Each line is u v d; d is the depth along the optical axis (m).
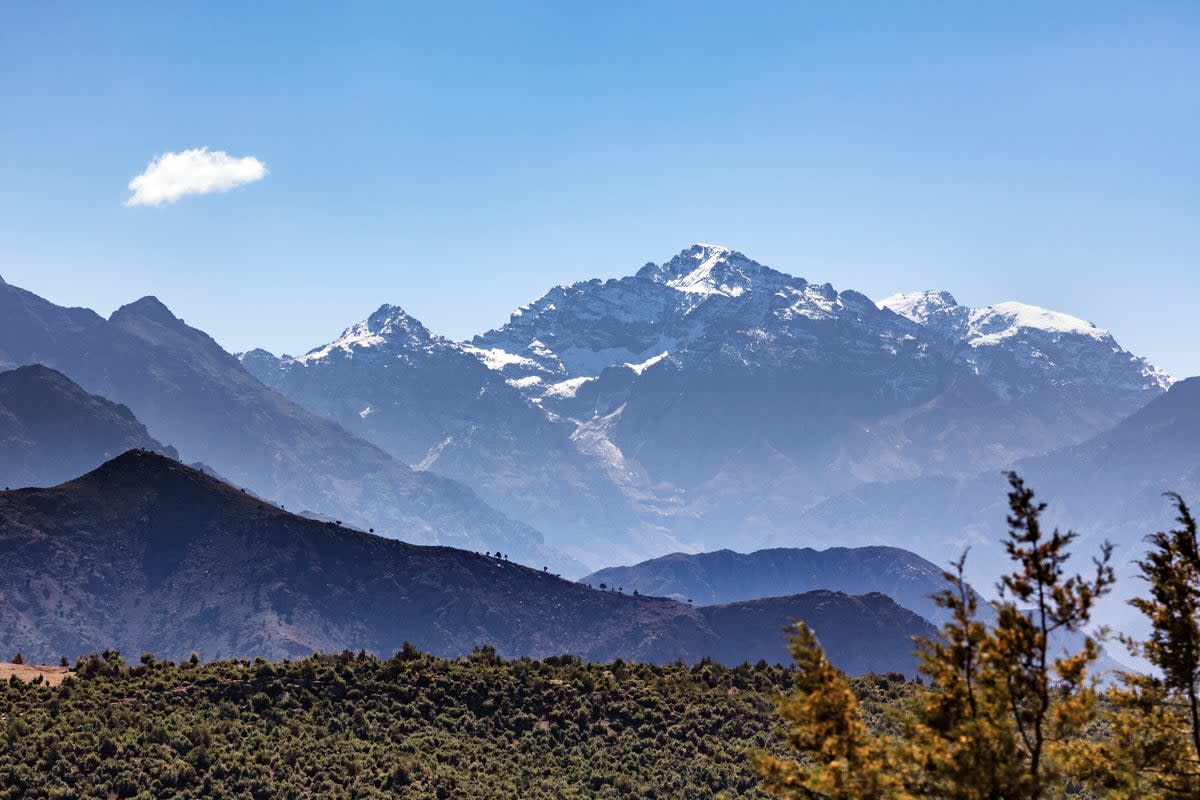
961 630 31.30
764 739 83.94
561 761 82.44
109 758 72.88
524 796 75.31
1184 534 34.09
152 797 69.94
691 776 78.69
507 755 83.00
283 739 80.06
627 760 81.88
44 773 70.19
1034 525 30.78
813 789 31.11
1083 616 30.44
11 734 73.75
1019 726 30.64
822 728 31.47
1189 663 33.59
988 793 29.62
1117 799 32.19
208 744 76.94
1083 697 30.38
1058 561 30.56
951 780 29.84
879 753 31.11
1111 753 32.84
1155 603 34.38
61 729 75.44
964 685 31.06
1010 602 30.80
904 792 30.38
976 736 29.80
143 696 84.50
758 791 75.06
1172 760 33.19
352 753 79.38
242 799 71.31
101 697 83.19
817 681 31.83
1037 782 29.89
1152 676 34.97
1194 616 33.66
